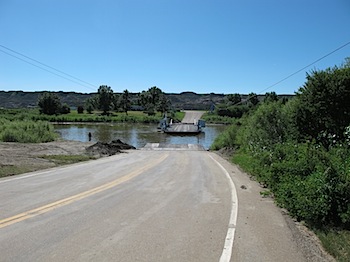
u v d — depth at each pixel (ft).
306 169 28.50
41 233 17.87
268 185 33.53
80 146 89.25
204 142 162.09
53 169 46.78
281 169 30.12
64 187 31.81
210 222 20.83
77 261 14.37
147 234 18.12
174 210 23.56
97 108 411.54
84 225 19.47
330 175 22.75
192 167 53.16
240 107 360.69
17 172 41.91
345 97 43.24
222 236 18.20
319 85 44.78
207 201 26.99
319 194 22.17
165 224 20.07
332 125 43.27
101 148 84.58
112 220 20.62
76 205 24.31
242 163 56.34
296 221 22.38
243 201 27.48
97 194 28.58
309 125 46.19
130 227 19.29
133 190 31.01
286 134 58.23
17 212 21.93
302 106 46.16
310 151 31.48
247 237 18.22
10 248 15.67
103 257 14.85
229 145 100.73
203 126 227.20
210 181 38.09
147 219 21.04
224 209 24.41
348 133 35.70
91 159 65.67
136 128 250.37
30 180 36.09
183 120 359.05
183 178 40.04
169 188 32.60
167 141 164.96
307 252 16.51
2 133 107.55
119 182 35.45
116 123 310.65
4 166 45.37
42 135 119.75
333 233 19.53
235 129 100.22
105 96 407.64
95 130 226.38
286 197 24.68
